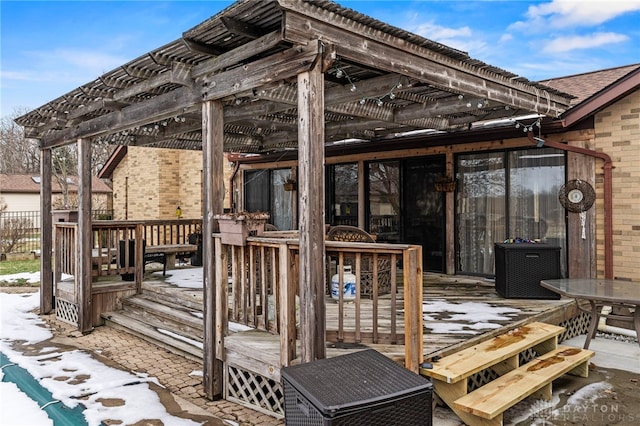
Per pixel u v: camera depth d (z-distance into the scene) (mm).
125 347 5477
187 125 6723
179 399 3904
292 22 3064
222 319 3959
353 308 4914
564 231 6383
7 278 10328
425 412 2357
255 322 3777
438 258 7773
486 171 7148
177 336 5398
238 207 11141
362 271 5691
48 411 3668
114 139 7777
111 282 6797
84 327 6105
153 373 4562
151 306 6090
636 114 5691
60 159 21156
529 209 6703
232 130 7801
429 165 7867
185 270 8430
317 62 3164
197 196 13312
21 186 29156
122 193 15391
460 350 3799
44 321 6750
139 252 6801
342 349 3682
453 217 7461
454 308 5199
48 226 7180
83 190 6188
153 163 13852
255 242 3713
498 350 3793
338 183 9227
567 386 4168
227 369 3957
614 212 5883
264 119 6543
